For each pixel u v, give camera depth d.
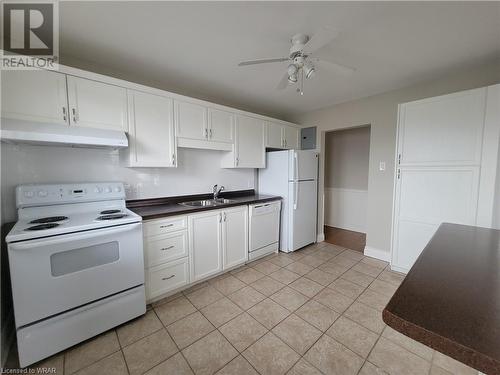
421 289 0.71
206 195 3.09
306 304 2.08
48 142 1.67
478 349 0.46
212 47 1.92
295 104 3.47
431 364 1.45
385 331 1.74
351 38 1.78
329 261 3.03
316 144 3.77
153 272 2.06
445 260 0.94
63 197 1.89
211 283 2.46
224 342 1.63
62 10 1.43
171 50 1.96
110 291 1.71
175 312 1.97
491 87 2.01
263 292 2.28
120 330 1.75
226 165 3.10
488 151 2.05
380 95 2.99
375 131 3.06
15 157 1.79
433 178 2.36
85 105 1.85
